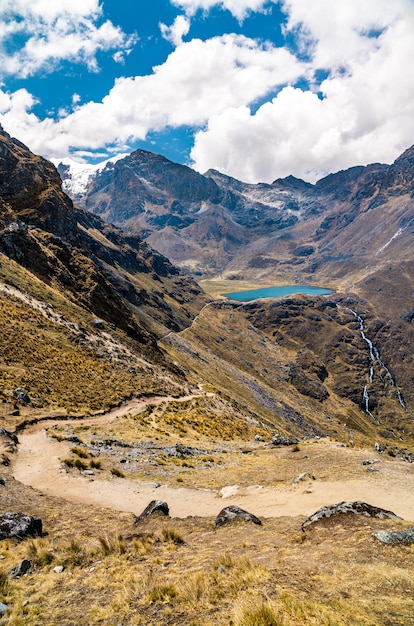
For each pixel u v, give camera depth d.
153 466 31.33
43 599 11.26
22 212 156.12
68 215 177.88
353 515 14.73
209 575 10.81
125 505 22.50
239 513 17.59
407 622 7.51
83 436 38.84
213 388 142.88
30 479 26.44
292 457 33.38
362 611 8.06
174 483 26.75
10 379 48.44
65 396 51.62
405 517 16.56
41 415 42.56
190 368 179.75
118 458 32.81
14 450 31.78
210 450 42.44
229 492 23.95
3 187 160.25
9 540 15.89
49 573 13.21
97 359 73.38
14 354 55.81
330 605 8.38
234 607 8.62
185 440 47.00
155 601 9.91
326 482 23.12
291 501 20.64
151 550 14.82
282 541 14.01
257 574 10.30
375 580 9.48
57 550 15.22
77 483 25.92
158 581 11.17
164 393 75.31
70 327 81.75
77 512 20.69
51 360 60.34
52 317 80.88
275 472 28.41
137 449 36.84
